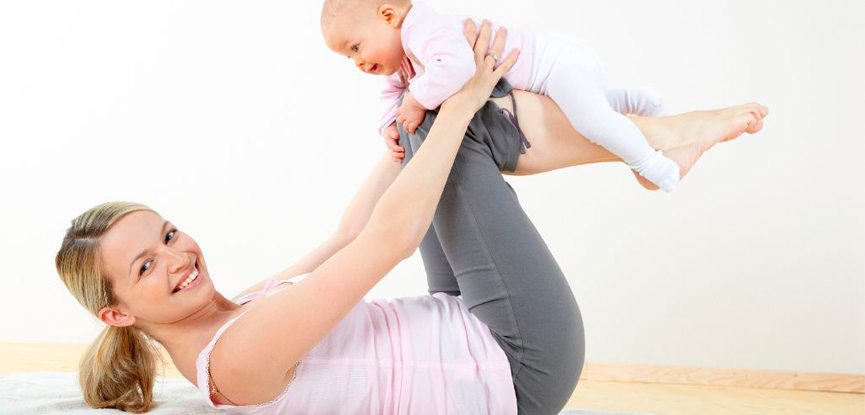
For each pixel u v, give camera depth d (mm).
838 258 3236
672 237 3287
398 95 1499
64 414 1284
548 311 1237
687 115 1519
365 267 1100
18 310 3518
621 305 3295
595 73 1444
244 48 3545
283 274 1511
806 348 3217
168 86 3559
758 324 3238
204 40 3561
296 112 3520
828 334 3217
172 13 3572
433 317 1278
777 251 3252
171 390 1676
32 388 1645
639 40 3354
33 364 2953
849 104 3264
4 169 3572
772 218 3262
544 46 1421
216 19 3561
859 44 3273
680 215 3287
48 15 3604
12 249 3543
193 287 1229
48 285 3527
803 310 3230
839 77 3273
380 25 1421
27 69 3594
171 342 1271
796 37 3299
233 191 3516
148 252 1208
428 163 1167
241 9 3559
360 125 3498
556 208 3340
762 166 3271
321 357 1198
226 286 3494
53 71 3590
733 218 3270
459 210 1271
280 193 3502
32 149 3576
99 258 1199
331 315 1097
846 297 3221
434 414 1219
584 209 3330
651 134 1485
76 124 3574
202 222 3514
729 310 3252
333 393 1198
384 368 1211
